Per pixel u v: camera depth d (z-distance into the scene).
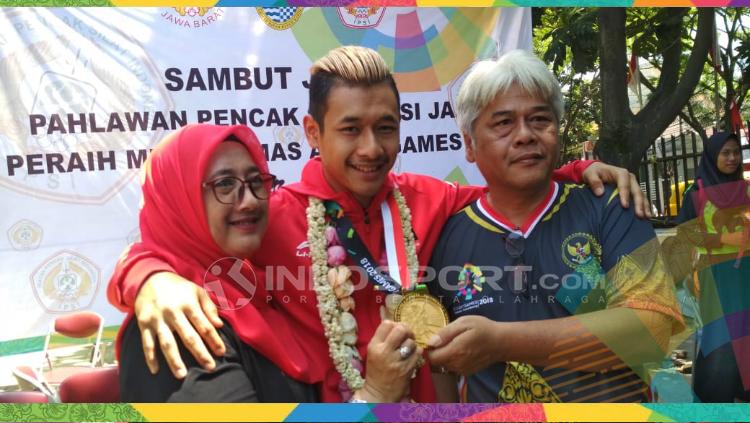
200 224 1.40
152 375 1.29
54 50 2.40
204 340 1.30
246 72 2.47
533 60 1.54
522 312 1.58
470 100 1.58
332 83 1.48
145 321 1.28
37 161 2.40
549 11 3.24
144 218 1.48
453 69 2.55
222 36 2.46
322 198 1.57
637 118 2.58
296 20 2.48
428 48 2.53
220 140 1.37
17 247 2.39
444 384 1.71
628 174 1.63
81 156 2.42
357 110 1.46
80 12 2.41
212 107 2.46
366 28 2.51
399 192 1.68
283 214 1.58
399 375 1.41
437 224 1.70
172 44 2.44
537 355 1.49
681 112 2.96
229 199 1.39
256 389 1.37
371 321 1.57
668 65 2.94
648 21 3.02
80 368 2.24
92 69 2.42
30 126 2.40
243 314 1.39
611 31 2.49
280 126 2.49
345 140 1.48
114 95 2.43
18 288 2.38
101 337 2.38
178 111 2.46
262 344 1.38
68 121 2.41
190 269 1.42
